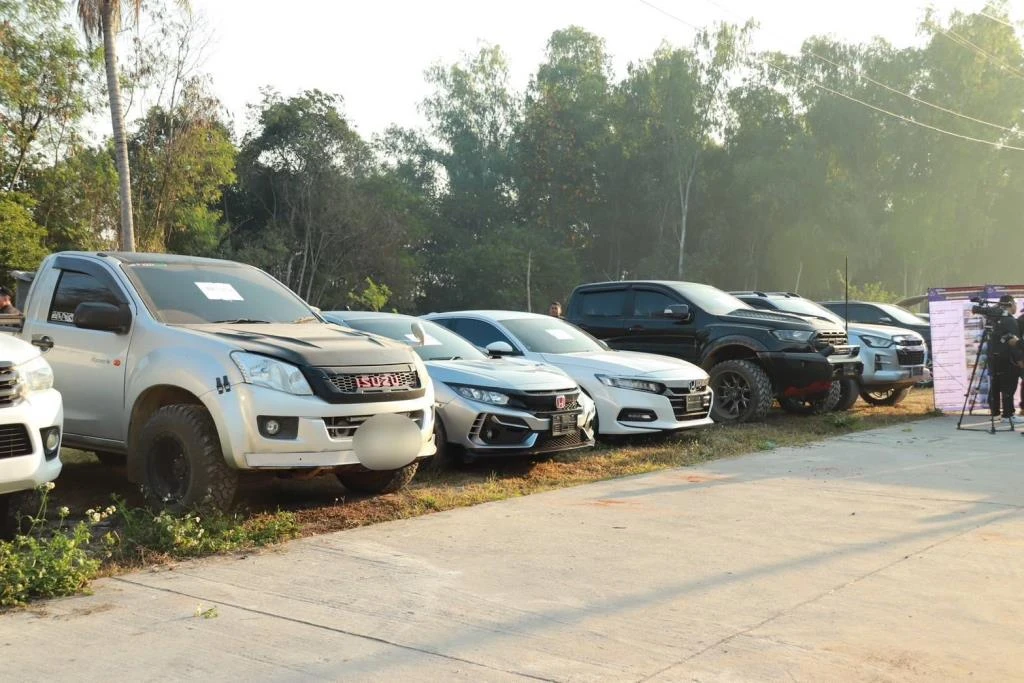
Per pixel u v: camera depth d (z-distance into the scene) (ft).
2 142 114.01
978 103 188.44
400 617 14.19
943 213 192.03
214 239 157.28
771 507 22.56
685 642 13.08
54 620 14.02
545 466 28.76
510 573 16.67
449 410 26.94
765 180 205.05
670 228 224.74
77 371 23.16
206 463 19.80
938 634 13.43
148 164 135.64
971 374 43.47
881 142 195.52
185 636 13.29
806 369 39.52
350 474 23.76
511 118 245.86
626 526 20.48
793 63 203.51
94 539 19.19
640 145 220.02
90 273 23.73
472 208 239.30
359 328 30.19
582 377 33.09
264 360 20.10
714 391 41.22
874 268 207.31
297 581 16.19
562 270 222.69
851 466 29.07
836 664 12.25
